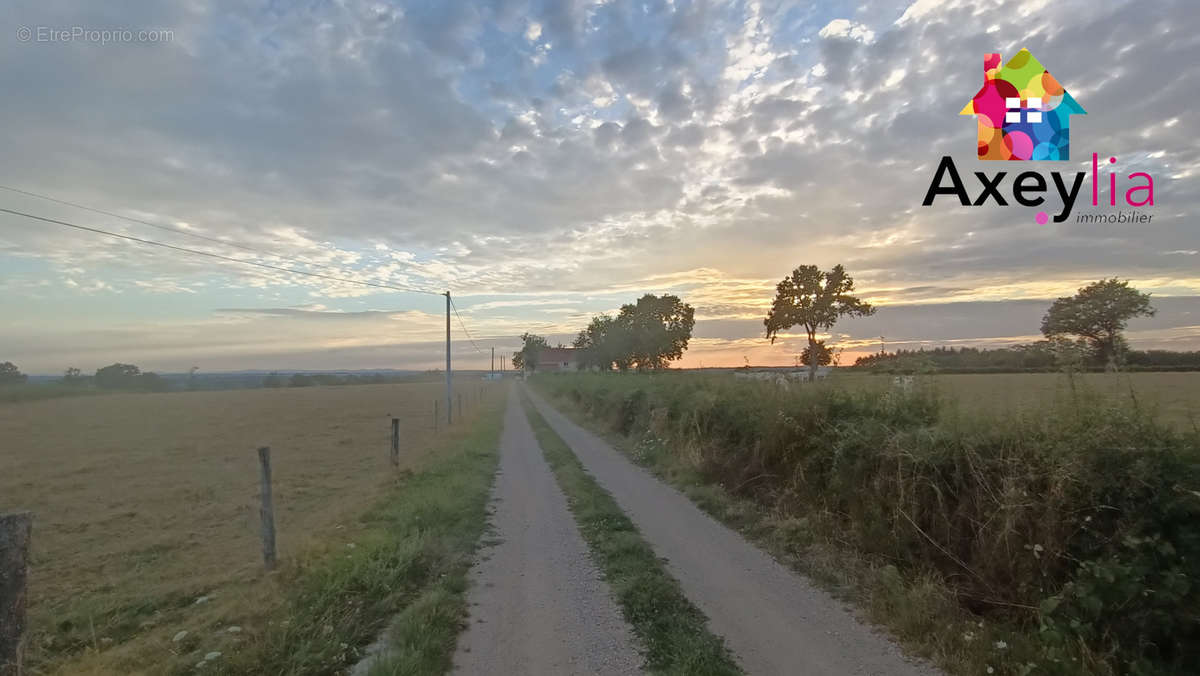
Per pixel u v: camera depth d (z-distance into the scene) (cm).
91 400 6412
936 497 569
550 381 6788
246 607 530
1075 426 475
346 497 1125
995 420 550
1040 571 450
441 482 1138
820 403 845
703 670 394
